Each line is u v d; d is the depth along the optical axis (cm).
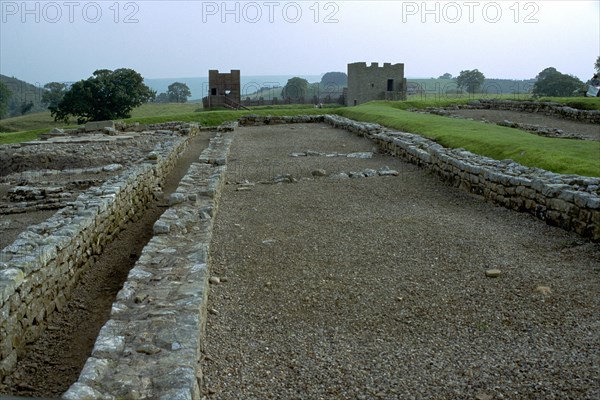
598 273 652
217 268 705
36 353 507
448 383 434
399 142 1616
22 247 582
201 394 410
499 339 509
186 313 450
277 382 439
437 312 571
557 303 578
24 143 1956
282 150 1880
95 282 698
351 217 955
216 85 5122
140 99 4909
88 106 4606
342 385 435
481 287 629
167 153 1501
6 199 1280
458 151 1309
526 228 846
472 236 816
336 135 2250
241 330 534
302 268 704
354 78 5756
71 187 1373
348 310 582
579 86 5216
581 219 777
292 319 561
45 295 567
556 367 451
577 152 1262
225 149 1680
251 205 1063
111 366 369
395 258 734
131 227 967
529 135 1645
